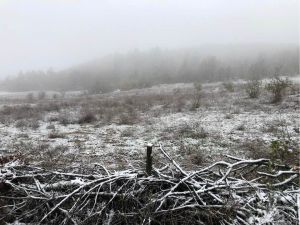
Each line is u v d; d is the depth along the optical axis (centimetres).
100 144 1012
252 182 464
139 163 762
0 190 489
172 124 1320
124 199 419
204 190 400
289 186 452
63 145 1009
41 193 441
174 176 474
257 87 1988
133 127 1308
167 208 423
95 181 433
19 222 437
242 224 370
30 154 880
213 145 925
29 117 1806
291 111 1448
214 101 1977
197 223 393
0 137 1220
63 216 422
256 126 1184
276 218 361
